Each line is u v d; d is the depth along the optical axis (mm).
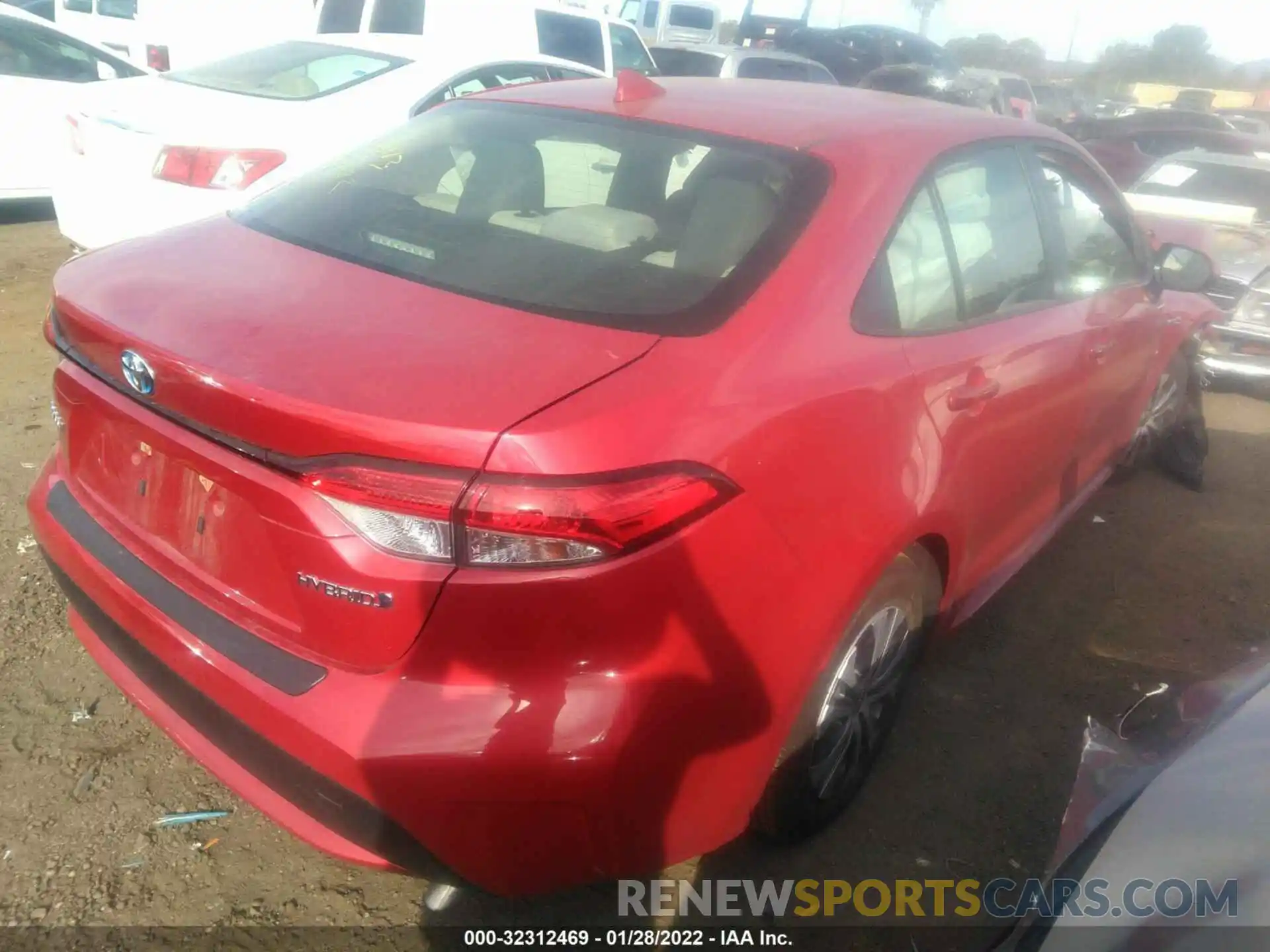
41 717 2764
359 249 2369
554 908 2365
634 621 1755
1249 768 1712
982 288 2764
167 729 2180
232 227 2553
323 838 1935
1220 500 4840
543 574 1689
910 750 2961
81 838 2414
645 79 2898
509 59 6508
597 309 2078
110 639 2219
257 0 9484
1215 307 4633
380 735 1754
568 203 2586
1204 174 7910
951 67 20422
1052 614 3752
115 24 10633
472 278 2207
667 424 1797
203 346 1915
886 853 2592
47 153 7270
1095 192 3498
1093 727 2096
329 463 1732
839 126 2621
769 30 22344
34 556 3445
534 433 1671
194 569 2031
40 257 6758
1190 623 3773
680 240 2287
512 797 1754
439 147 2816
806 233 2260
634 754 1791
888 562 2285
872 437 2197
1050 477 3342
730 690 1930
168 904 2277
